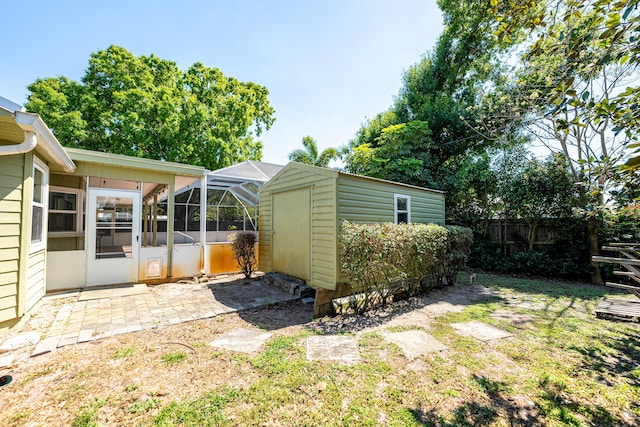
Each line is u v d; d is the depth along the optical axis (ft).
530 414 7.16
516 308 16.33
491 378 8.77
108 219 19.72
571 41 8.57
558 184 25.20
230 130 54.70
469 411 7.25
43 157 15.51
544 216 26.61
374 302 16.92
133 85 46.32
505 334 12.30
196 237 38.50
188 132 49.37
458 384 8.45
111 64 46.37
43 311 14.60
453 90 43.29
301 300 17.79
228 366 9.33
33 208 14.43
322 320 14.23
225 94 57.21
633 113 7.20
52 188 20.85
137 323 13.16
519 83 18.42
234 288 20.58
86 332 11.98
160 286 20.79
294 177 20.42
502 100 20.84
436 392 8.03
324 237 17.31
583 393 8.04
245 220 39.45
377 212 19.47
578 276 25.23
